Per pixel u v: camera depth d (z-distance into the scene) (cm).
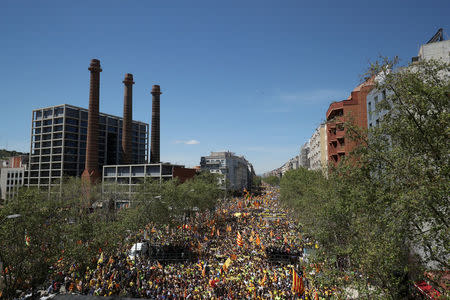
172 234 4938
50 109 12850
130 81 12344
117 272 2966
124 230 3741
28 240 2480
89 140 10481
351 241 1905
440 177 1272
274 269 3080
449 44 3441
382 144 1695
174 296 2442
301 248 3825
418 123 1470
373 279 1569
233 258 3428
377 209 1602
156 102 13762
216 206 8862
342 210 2005
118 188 8319
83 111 13250
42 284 2783
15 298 2355
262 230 5006
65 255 2645
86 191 7994
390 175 1490
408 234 1410
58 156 12356
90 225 2997
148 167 10562
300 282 2342
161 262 3519
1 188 13650
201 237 4728
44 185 11975
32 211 2600
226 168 16262
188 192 5869
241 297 2430
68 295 1455
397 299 1466
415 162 1358
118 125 14938
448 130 1279
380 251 1401
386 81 1579
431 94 1401
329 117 5975
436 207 1372
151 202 4506
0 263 2366
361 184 1792
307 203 3816
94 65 10594
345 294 1806
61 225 2892
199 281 2792
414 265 1426
